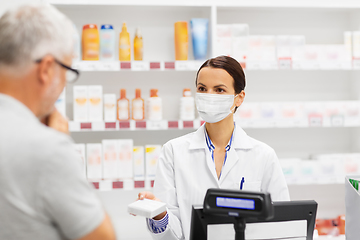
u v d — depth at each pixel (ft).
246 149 4.97
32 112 2.47
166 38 9.09
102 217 2.37
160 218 4.15
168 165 5.07
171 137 9.20
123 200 9.22
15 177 2.16
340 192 9.73
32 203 2.19
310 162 8.64
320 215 9.71
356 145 9.38
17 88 2.36
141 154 8.15
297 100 9.53
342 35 9.59
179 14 9.09
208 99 4.66
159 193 4.95
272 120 8.28
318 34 9.52
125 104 8.13
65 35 2.49
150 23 9.05
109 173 8.04
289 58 8.45
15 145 2.18
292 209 3.03
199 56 8.29
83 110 7.97
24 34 2.29
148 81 9.12
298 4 8.70
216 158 4.96
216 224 2.93
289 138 9.58
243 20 9.28
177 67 7.97
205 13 8.84
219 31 8.32
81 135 8.93
